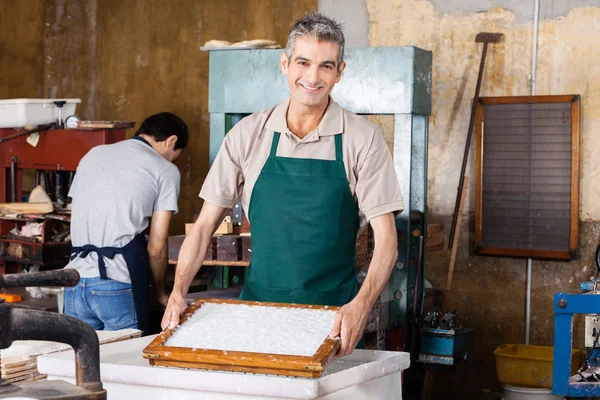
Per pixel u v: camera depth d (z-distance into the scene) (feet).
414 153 13.44
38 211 15.94
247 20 20.35
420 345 13.52
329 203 8.41
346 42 19.04
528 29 17.22
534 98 17.01
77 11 22.93
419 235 13.26
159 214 12.71
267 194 8.55
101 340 7.80
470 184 17.88
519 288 17.51
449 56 17.95
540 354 15.70
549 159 16.97
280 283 8.57
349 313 6.69
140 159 12.59
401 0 18.39
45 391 4.20
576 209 16.75
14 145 17.38
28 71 22.81
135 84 22.13
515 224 17.33
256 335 6.47
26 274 4.25
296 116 8.46
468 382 18.07
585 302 11.99
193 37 21.15
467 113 17.81
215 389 5.77
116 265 12.28
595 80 16.71
